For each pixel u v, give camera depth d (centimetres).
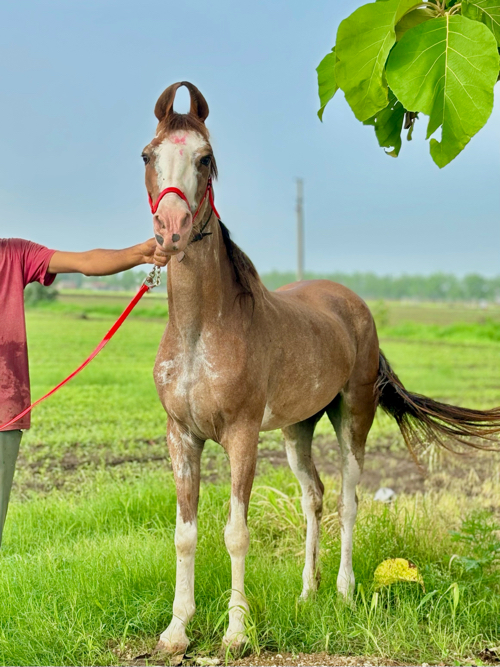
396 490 627
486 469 704
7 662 298
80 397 1076
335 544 435
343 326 415
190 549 323
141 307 3262
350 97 254
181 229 263
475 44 232
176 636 315
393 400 437
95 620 330
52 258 313
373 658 314
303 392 364
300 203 3103
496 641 333
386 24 247
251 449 318
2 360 303
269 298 356
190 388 312
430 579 372
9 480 308
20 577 364
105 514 484
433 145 246
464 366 1709
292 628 330
